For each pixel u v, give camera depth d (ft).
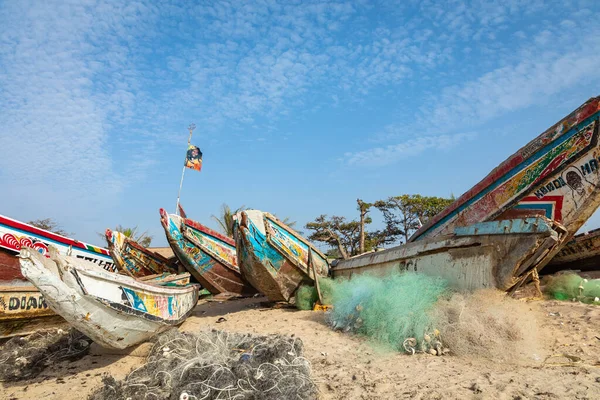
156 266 56.44
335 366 21.15
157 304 26.13
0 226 37.68
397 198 120.26
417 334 22.61
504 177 30.42
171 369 18.51
